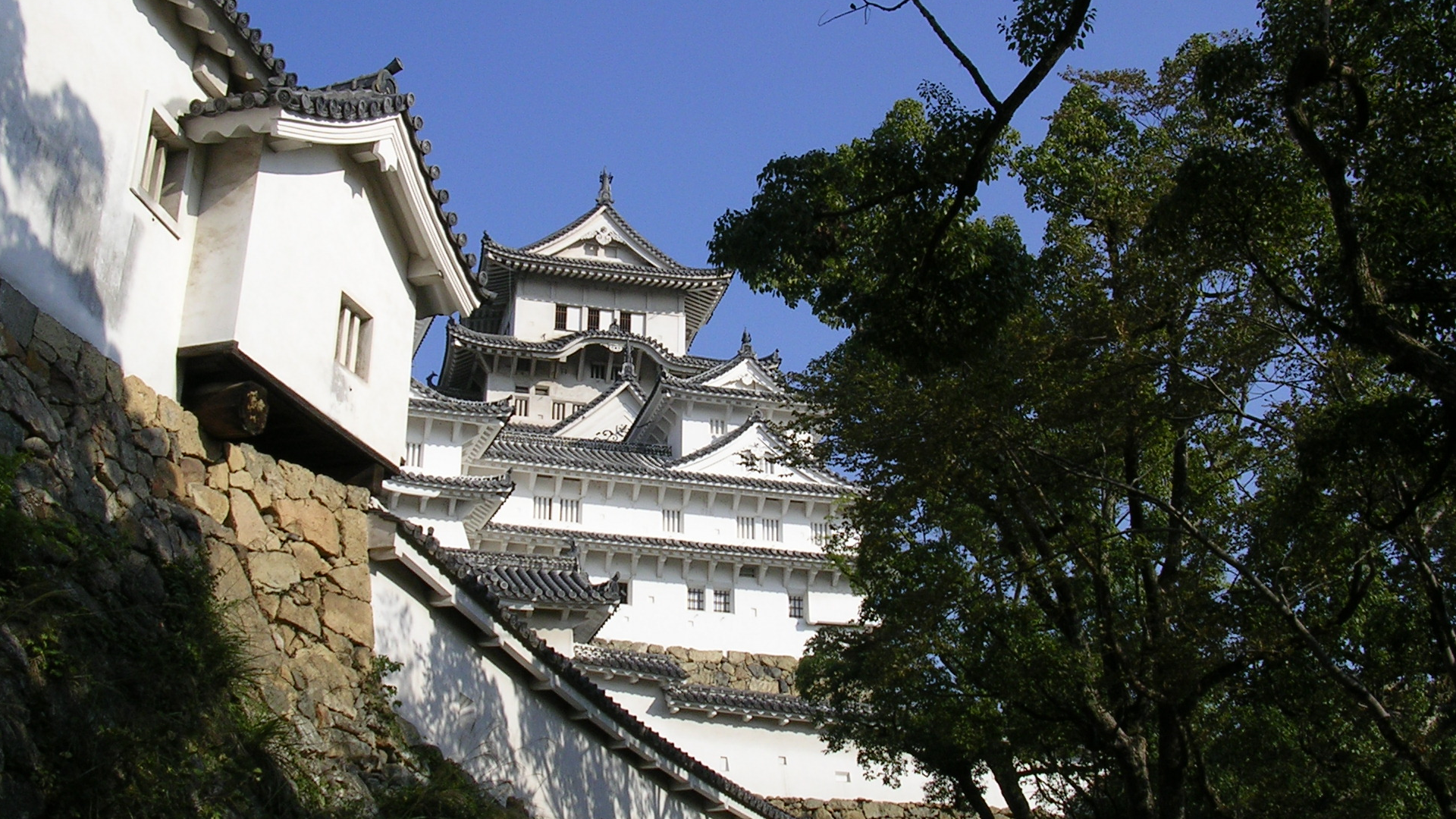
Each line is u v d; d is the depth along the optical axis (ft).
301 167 47.16
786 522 158.20
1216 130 59.93
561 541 144.36
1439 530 56.03
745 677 145.48
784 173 46.78
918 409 57.72
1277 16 45.80
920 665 70.90
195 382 43.29
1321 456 46.83
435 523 133.18
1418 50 44.47
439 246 54.49
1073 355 56.29
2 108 36.29
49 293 37.24
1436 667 58.34
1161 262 55.06
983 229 51.65
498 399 205.36
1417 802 65.46
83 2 39.96
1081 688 60.39
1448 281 45.39
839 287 50.34
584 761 61.41
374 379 50.62
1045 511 63.05
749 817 72.28
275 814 38.04
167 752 34.76
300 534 45.85
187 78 44.96
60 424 36.32
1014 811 82.53
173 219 43.16
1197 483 63.10
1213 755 72.69
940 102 45.73
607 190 231.30
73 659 33.45
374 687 46.91
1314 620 56.44
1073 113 63.10
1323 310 50.70
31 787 30.55
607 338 205.87
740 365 181.06
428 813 45.14
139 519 38.32
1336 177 40.16
